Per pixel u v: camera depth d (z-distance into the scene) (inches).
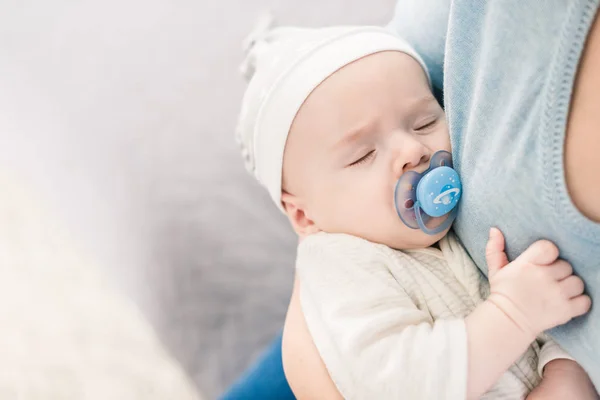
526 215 20.2
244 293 45.9
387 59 27.4
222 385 44.9
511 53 18.9
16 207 80.4
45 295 70.4
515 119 19.1
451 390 21.6
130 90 56.7
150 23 62.6
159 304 46.6
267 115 29.4
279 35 33.7
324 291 25.8
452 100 22.9
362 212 26.7
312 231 30.2
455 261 26.3
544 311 21.3
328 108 27.1
